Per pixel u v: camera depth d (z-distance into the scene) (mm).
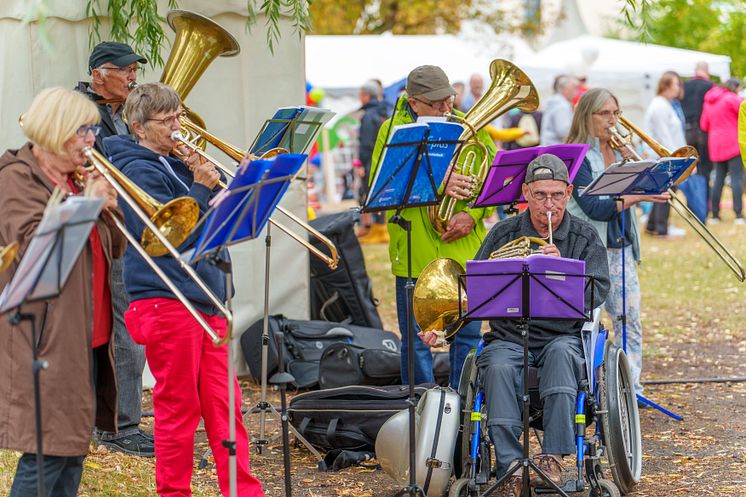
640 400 7008
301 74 7859
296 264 8141
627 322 7008
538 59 19156
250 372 7844
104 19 6898
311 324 7934
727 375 8281
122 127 5887
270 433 6613
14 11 6527
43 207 3850
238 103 7734
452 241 6227
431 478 5074
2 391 3812
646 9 6801
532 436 6383
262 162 3807
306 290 8211
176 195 4586
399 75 19109
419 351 6445
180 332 4512
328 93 19016
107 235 4086
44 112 3795
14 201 3836
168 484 4660
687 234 16000
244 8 7625
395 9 24094
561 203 5297
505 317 4707
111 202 3906
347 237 8469
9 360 3803
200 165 4512
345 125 22969
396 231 6270
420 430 5133
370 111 15062
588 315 5207
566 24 27094
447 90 5922
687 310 10945
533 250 5316
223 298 4688
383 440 5285
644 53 19266
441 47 19391
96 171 3895
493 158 6188
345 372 6938
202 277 4551
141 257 4520
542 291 4648
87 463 5621
